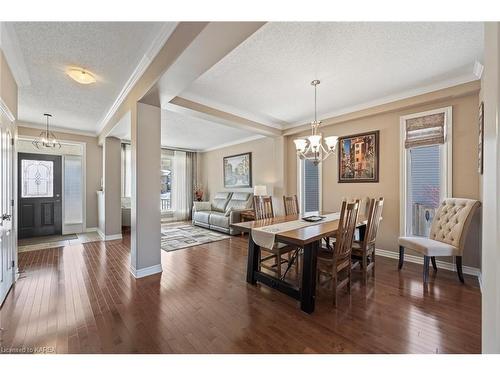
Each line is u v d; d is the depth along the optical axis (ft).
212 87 10.23
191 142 22.53
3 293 7.43
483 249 3.44
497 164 2.82
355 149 12.96
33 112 13.34
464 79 9.04
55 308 6.99
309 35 6.66
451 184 9.82
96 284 8.71
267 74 9.01
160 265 10.06
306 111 13.41
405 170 11.17
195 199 25.62
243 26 5.16
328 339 5.63
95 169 18.69
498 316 2.83
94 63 8.19
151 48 7.25
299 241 6.53
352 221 7.77
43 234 17.04
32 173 16.69
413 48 7.28
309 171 15.65
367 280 9.00
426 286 8.47
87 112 13.41
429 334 5.78
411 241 9.38
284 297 7.76
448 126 9.86
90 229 18.52
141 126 9.53
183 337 5.70
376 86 10.05
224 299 7.61
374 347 5.35
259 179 20.15
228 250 13.46
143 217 9.59
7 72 7.79
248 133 18.74
